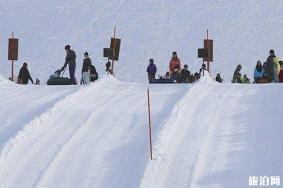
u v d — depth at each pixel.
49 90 57.06
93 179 36.47
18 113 48.44
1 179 36.53
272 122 44.31
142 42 138.88
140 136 42.53
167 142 41.00
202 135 42.31
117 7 164.00
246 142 40.81
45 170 37.75
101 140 42.25
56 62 125.00
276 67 71.12
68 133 43.59
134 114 47.50
